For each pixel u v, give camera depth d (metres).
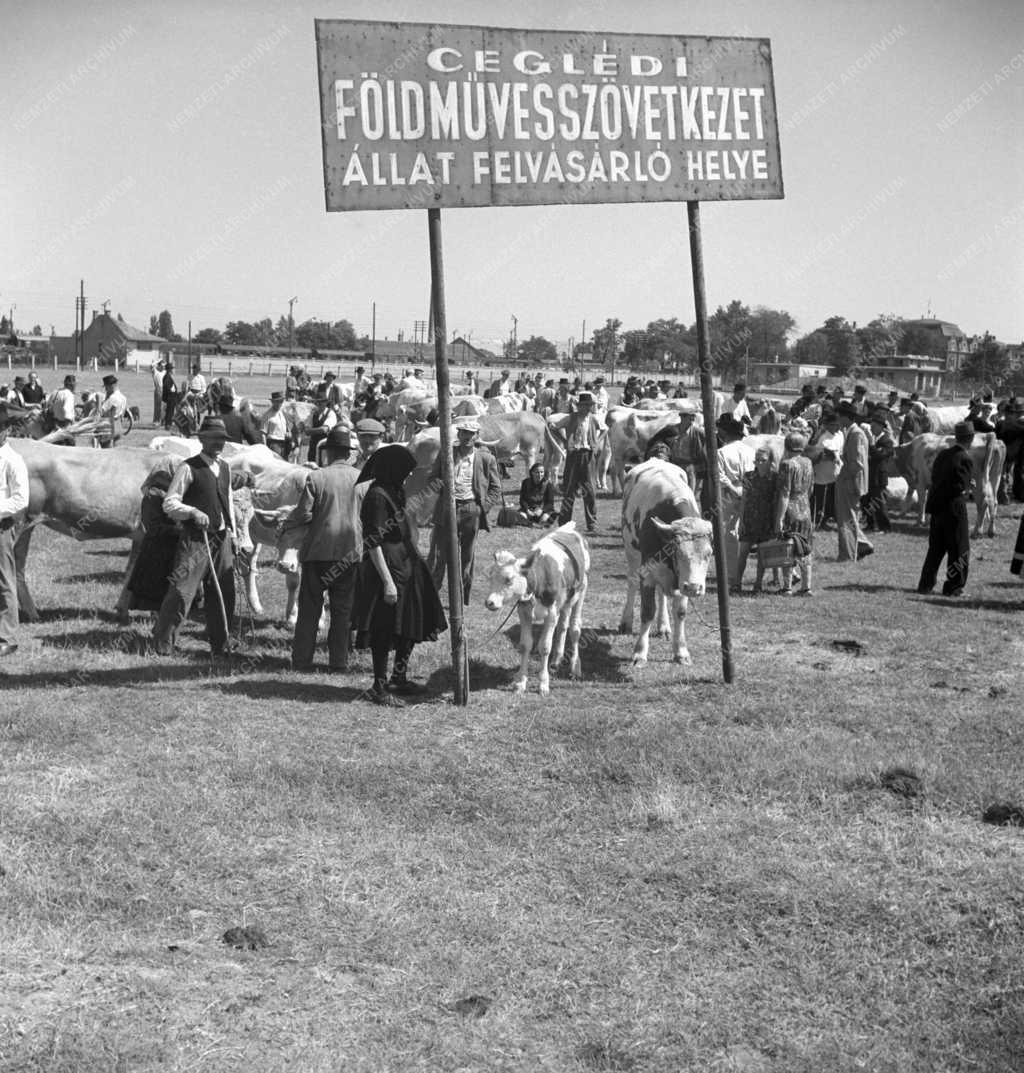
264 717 8.85
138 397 53.31
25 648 10.47
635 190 9.64
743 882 6.28
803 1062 4.74
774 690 9.98
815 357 96.19
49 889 5.87
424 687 9.78
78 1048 4.59
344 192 8.94
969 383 97.12
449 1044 4.77
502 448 24.92
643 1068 4.70
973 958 5.60
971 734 8.89
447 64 9.12
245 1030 4.83
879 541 19.91
